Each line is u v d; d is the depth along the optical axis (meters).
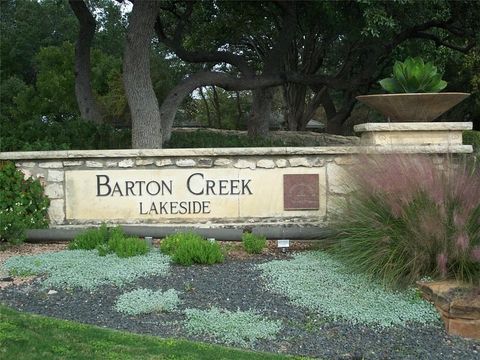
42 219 7.62
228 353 4.16
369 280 5.56
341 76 20.56
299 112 24.83
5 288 5.50
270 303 5.15
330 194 7.75
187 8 14.83
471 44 16.00
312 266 6.06
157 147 10.54
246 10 15.96
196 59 14.65
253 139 13.48
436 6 12.80
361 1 10.51
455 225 5.32
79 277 5.66
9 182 7.54
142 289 5.40
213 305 5.09
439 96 7.20
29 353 4.00
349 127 32.59
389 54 16.86
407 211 5.65
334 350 4.35
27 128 11.87
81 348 4.14
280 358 4.10
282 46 14.70
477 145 11.82
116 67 25.12
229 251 6.97
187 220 7.82
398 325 4.80
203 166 7.81
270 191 7.81
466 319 4.68
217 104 32.84
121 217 7.83
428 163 6.11
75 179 7.82
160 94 24.09
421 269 5.57
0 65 33.81
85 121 12.68
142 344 4.26
